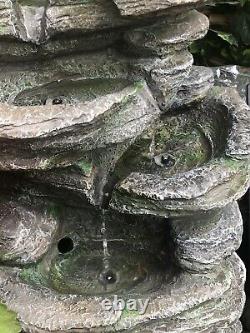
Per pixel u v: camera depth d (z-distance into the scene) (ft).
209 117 1.47
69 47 1.25
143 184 1.26
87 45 1.26
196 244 1.34
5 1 1.15
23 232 1.34
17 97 1.29
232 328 1.48
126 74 1.30
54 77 1.30
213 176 1.28
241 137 1.35
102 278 1.48
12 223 1.34
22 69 1.28
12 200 1.40
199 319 1.39
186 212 1.27
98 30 1.22
